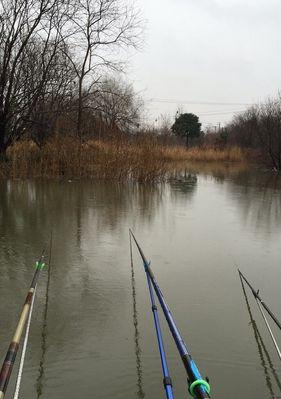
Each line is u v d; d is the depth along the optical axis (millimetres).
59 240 7922
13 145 18359
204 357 4078
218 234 8766
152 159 17547
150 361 3982
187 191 15961
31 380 3666
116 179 17672
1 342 4219
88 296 5398
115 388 3596
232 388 3637
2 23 17531
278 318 4906
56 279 5941
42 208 11094
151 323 4707
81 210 10953
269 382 3727
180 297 5445
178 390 3570
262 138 33875
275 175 25906
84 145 18234
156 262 6824
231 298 5457
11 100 17844
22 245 7523
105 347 4207
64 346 4203
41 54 19094
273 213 11367
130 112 23922
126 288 5691
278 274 6398
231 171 28938
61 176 17750
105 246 7621
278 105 35188
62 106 19516
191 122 56781
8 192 13789
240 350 4215
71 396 3486
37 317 4793
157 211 11203
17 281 5828
